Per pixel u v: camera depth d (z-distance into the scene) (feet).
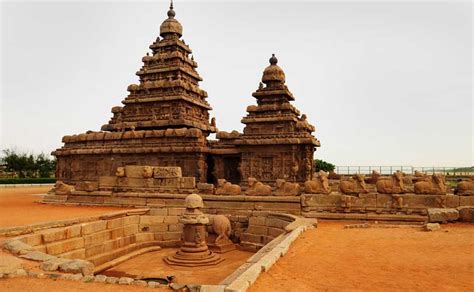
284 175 107.96
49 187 171.22
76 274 33.19
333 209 68.44
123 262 61.67
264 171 110.22
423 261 36.78
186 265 57.52
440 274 32.22
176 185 81.76
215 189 79.25
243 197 74.33
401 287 29.07
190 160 110.11
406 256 39.09
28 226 52.29
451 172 145.07
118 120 135.13
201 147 110.22
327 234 53.52
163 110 130.21
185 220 59.72
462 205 63.57
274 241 48.65
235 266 57.67
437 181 65.82
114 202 83.20
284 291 28.40
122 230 68.08
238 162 118.93
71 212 73.26
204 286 28.96
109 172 118.73
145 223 73.46
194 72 143.43
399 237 50.06
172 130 113.09
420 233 52.54
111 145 119.65
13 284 30.55
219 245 66.90
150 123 125.08
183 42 144.15
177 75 133.59
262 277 32.04
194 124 126.11
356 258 38.73
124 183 85.56
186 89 132.67
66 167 128.06
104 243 62.03
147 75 138.00
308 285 29.84
